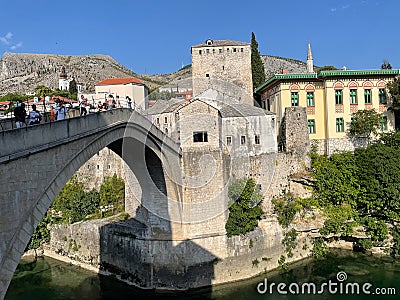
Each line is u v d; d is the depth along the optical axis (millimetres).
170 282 40750
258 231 44656
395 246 46500
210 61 73500
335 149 56281
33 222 17188
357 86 56844
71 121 20750
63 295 41031
